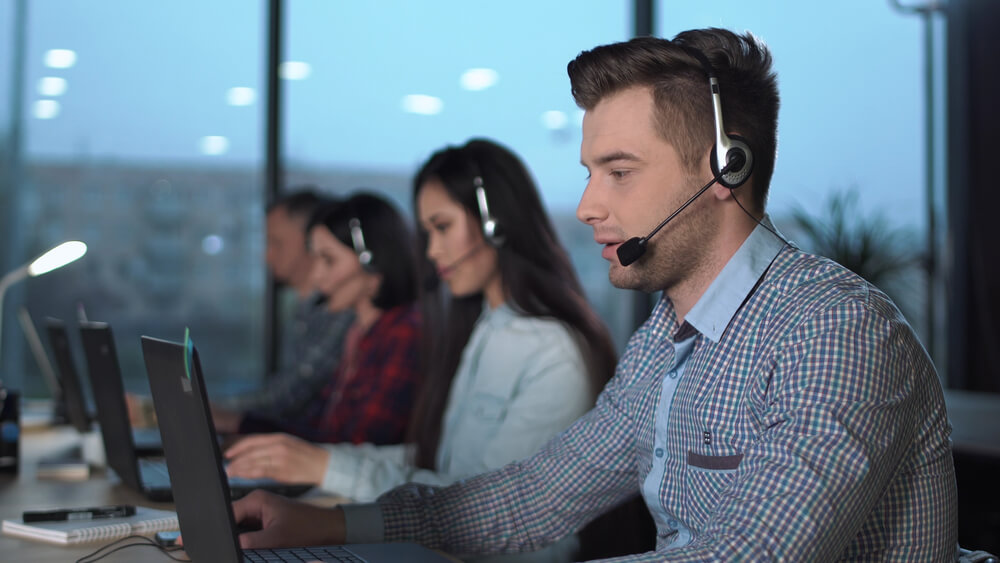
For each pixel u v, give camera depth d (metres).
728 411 1.14
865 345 1.02
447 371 2.20
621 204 1.20
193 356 0.95
